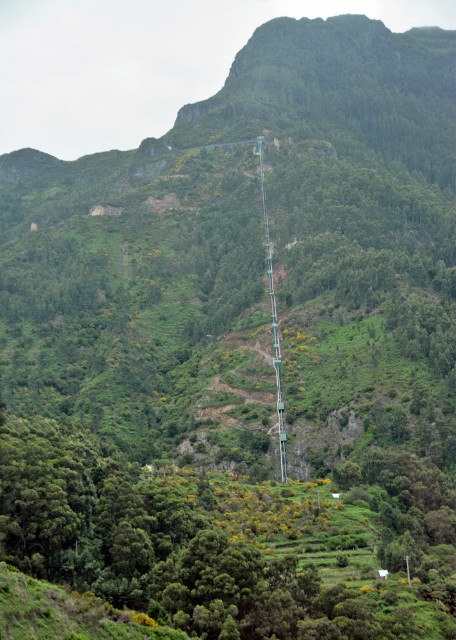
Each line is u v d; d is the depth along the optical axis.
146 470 174.38
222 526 134.62
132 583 102.56
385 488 162.62
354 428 193.38
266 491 160.12
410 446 180.50
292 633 96.94
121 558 106.94
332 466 190.00
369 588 115.62
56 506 107.12
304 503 150.12
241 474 186.50
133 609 101.31
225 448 199.12
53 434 138.00
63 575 102.81
